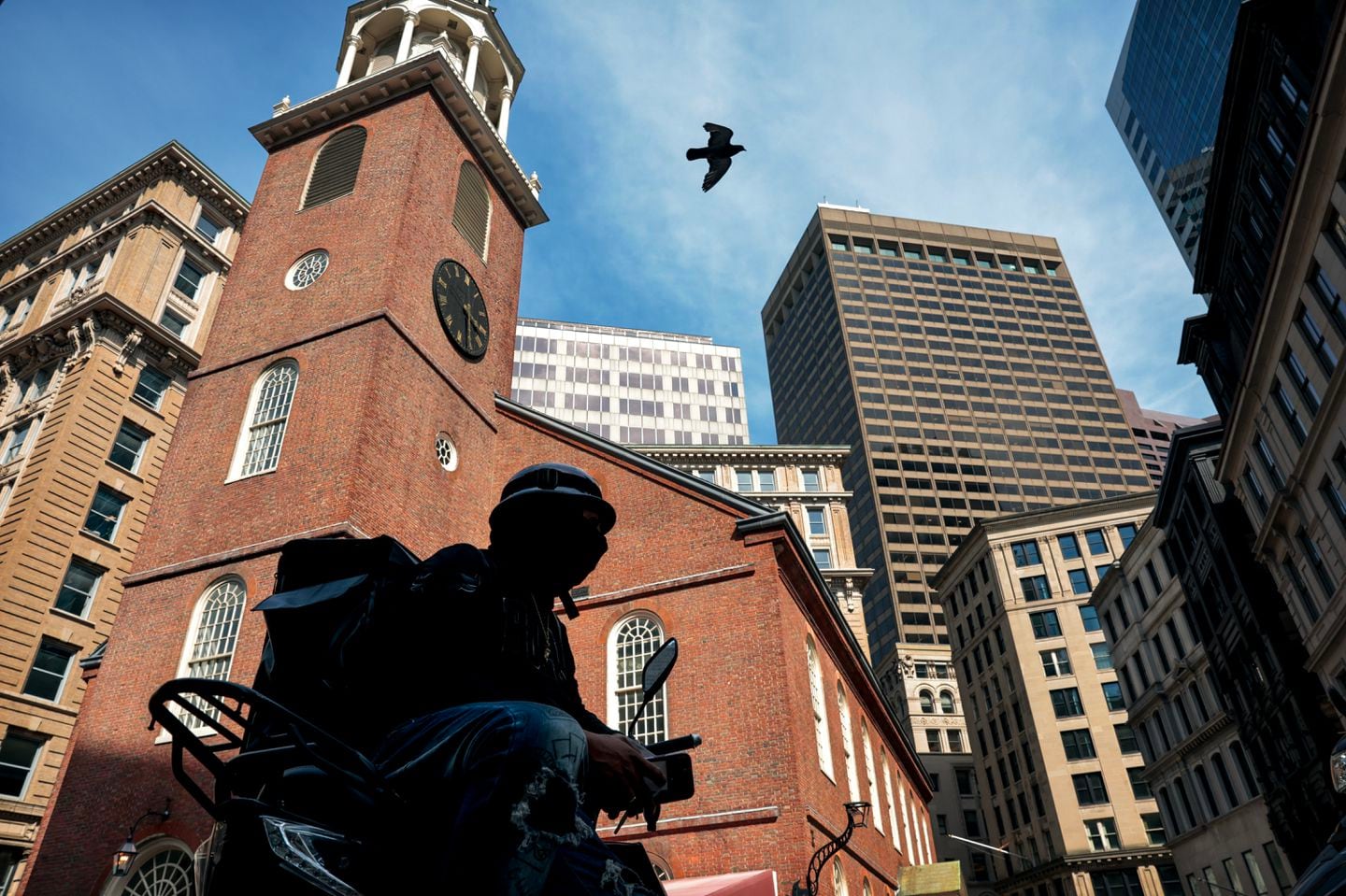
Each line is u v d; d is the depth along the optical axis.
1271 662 39.03
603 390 127.12
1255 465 37.94
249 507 19.58
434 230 25.09
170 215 43.34
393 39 32.91
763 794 18.00
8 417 38.81
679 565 21.62
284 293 23.64
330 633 1.95
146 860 16.31
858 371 155.88
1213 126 99.62
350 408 20.02
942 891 25.95
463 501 22.84
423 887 1.38
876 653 131.00
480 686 1.86
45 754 31.30
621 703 20.19
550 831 1.40
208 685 1.77
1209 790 53.66
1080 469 151.00
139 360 39.66
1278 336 33.38
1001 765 80.12
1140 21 116.12
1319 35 29.58
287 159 27.62
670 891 10.93
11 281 46.06
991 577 82.25
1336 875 3.27
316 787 1.67
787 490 70.44
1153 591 58.84
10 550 32.34
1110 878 67.06
